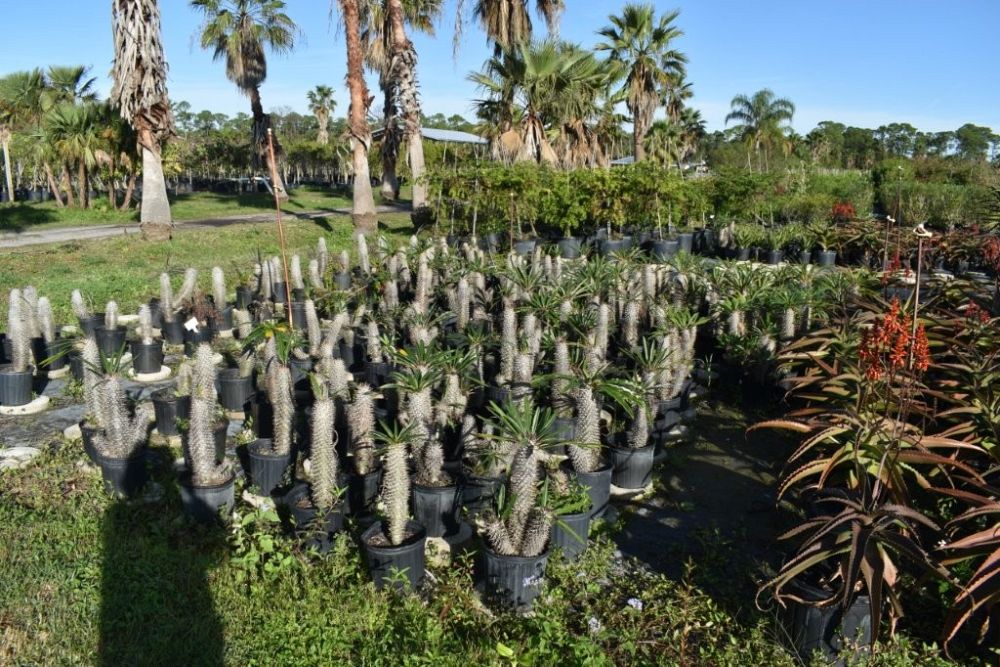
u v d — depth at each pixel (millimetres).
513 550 4160
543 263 11578
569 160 22641
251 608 4059
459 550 4836
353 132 20297
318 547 4656
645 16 25734
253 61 32938
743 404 7836
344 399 6023
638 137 27312
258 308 10398
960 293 8469
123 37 16984
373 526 4457
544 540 4156
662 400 6766
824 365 5793
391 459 4270
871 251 16125
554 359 6809
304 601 4059
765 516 5430
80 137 27672
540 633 3729
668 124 35688
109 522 5020
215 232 20328
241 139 53125
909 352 4582
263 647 3762
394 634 3844
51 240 20031
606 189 16656
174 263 15969
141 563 4465
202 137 56406
